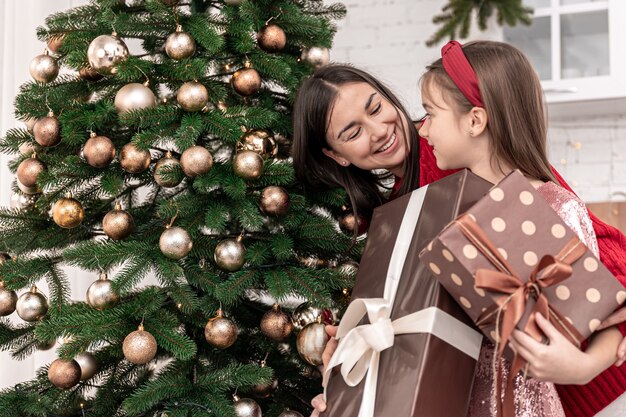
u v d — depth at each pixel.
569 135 2.65
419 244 1.05
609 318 0.98
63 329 1.30
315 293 1.35
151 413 1.38
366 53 2.76
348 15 2.77
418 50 2.72
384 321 1.02
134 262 1.34
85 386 1.52
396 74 2.73
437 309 0.98
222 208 1.38
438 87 1.18
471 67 1.16
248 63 1.45
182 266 1.40
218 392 1.34
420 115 2.69
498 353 0.91
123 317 1.33
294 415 1.39
